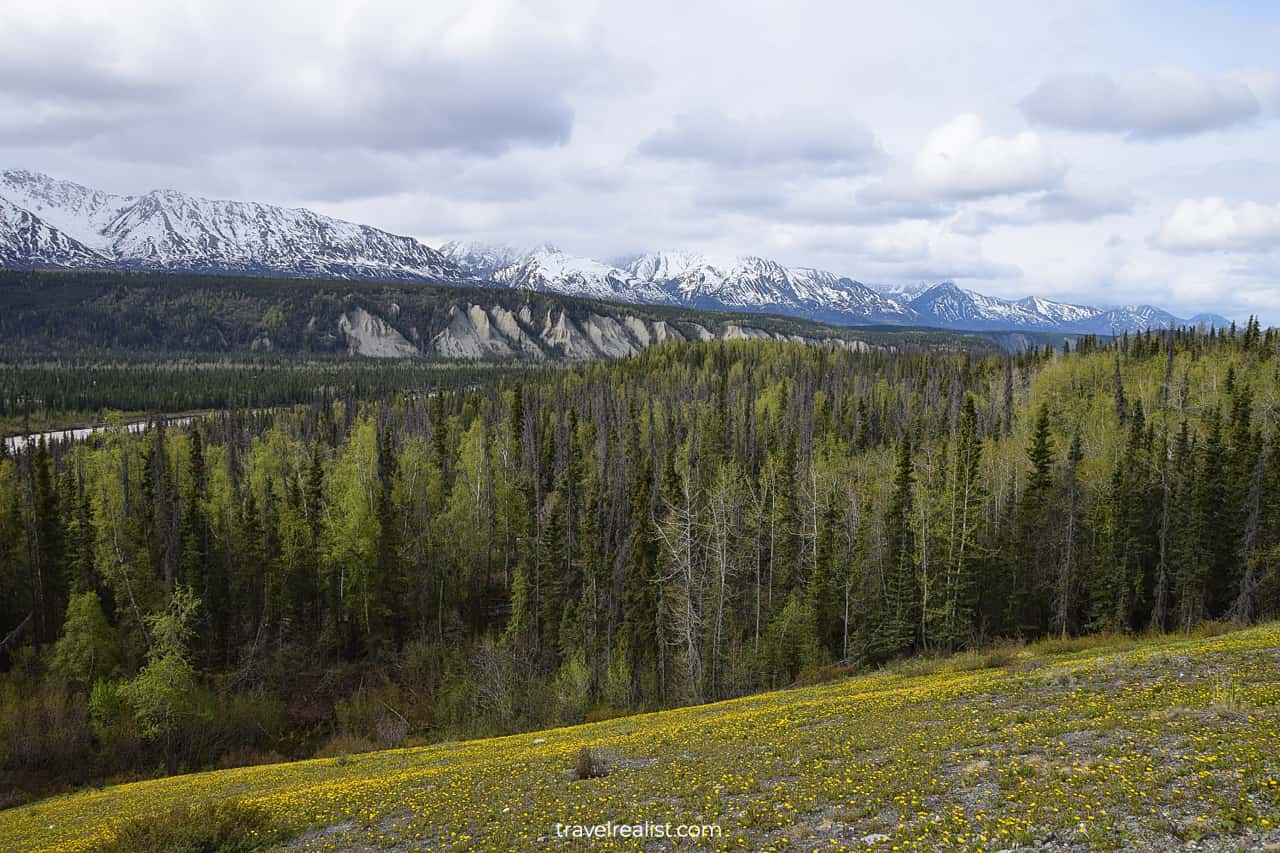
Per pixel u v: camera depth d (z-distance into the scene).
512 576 90.00
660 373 192.75
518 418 125.19
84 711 56.88
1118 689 24.70
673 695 59.22
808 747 23.86
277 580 73.62
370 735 61.41
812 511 75.62
